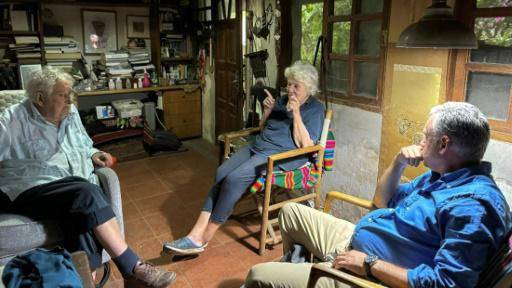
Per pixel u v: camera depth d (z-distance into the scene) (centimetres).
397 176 158
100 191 180
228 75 392
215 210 229
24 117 188
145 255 234
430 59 196
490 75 180
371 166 241
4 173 182
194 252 223
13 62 373
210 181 347
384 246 137
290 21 295
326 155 250
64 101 188
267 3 316
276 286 143
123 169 376
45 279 115
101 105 421
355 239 147
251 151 251
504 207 112
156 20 425
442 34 148
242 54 363
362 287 116
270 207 233
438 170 130
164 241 250
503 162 176
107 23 418
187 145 451
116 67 412
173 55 449
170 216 282
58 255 126
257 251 240
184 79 459
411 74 207
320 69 271
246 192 247
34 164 186
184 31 451
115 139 402
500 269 108
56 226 181
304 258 173
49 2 371
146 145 420
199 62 450
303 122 240
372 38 237
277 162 233
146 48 443
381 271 124
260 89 310
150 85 433
